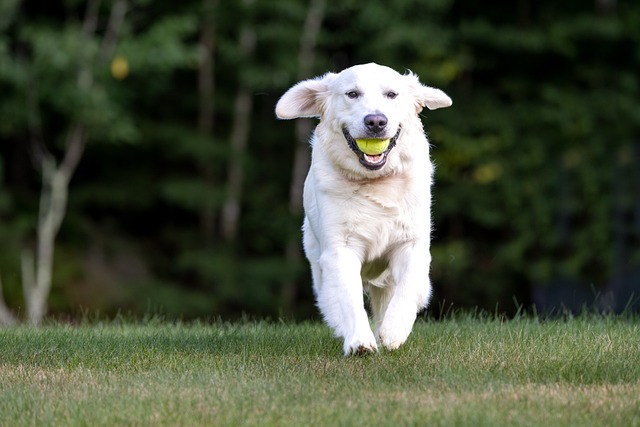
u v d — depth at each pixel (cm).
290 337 744
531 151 1970
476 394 541
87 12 1839
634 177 1888
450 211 1962
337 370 602
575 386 563
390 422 480
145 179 2027
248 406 517
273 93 2073
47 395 546
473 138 2017
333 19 2005
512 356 640
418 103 677
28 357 674
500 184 1952
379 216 655
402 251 671
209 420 493
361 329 630
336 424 479
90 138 1808
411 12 1931
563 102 1994
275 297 1892
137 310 1798
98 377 599
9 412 511
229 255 1916
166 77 1892
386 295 727
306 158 2022
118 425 486
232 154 1941
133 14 1852
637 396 529
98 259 1900
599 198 1889
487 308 1964
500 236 2069
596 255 1847
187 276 1964
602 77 2042
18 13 1805
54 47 1645
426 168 673
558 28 1986
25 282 1717
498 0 2123
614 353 645
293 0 1866
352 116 645
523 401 521
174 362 646
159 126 1950
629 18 2008
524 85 2077
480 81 2144
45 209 1883
